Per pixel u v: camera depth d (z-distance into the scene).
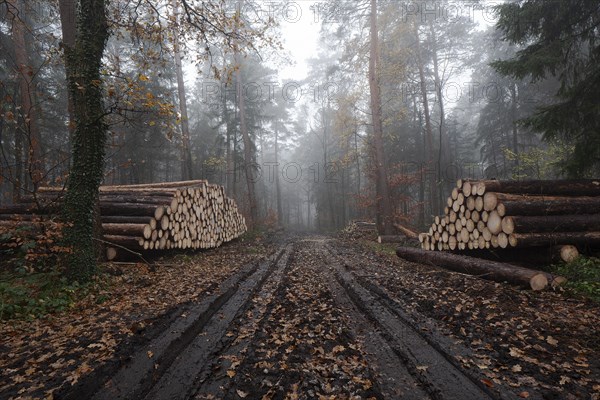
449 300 5.23
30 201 9.07
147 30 8.35
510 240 6.46
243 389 2.99
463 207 8.07
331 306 5.40
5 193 19.45
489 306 4.78
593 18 8.68
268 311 5.23
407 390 2.92
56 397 2.68
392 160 25.44
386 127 24.91
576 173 8.84
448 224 8.78
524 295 5.11
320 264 9.73
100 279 6.22
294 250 13.74
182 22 8.60
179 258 9.83
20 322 4.37
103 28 6.44
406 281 6.64
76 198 6.09
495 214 6.89
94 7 6.23
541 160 15.52
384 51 18.31
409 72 20.20
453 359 3.36
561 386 2.82
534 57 8.58
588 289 5.06
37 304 4.89
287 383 3.09
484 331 3.97
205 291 5.98
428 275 7.15
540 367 3.13
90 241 6.25
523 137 23.62
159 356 3.43
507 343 3.65
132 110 6.03
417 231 18.11
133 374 3.10
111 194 10.27
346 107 20.72
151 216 8.92
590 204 6.96
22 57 12.19
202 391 2.95
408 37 21.70
